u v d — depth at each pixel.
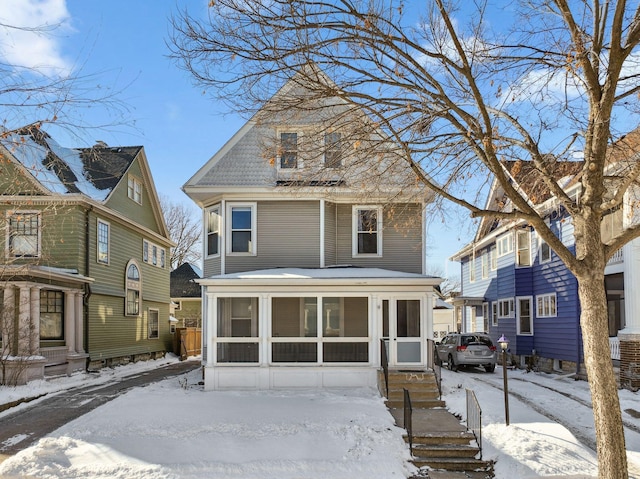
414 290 15.36
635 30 7.83
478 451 9.84
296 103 9.25
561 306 19.98
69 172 22.58
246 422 11.14
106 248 23.28
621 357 15.66
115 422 11.20
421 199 15.27
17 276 17.16
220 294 15.34
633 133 9.63
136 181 27.25
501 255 25.83
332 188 17.03
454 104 8.75
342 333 15.45
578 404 13.33
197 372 20.39
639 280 15.45
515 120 8.98
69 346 19.88
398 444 10.16
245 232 17.84
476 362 20.70
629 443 10.16
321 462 9.20
